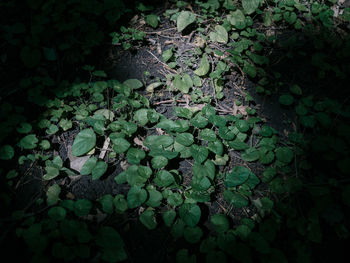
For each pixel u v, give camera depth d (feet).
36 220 1.49
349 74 2.20
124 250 1.40
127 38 2.22
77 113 1.82
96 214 1.52
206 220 1.56
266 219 1.51
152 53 2.24
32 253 1.41
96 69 2.13
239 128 1.75
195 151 1.63
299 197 1.62
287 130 1.92
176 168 1.71
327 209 1.56
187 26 2.38
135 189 1.50
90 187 1.63
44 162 1.69
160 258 1.45
